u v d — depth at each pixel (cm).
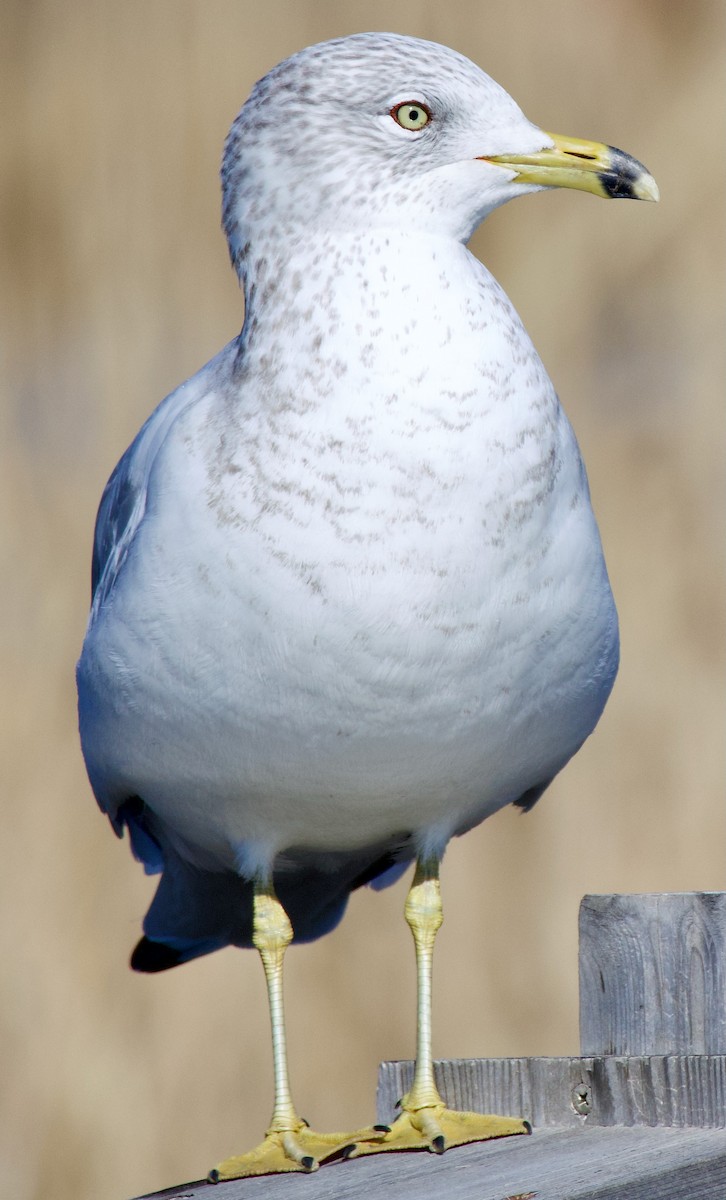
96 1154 1426
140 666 645
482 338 626
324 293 629
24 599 1659
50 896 1516
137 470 699
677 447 1770
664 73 1909
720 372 1798
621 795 1572
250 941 825
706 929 560
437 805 681
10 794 1548
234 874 757
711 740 1584
